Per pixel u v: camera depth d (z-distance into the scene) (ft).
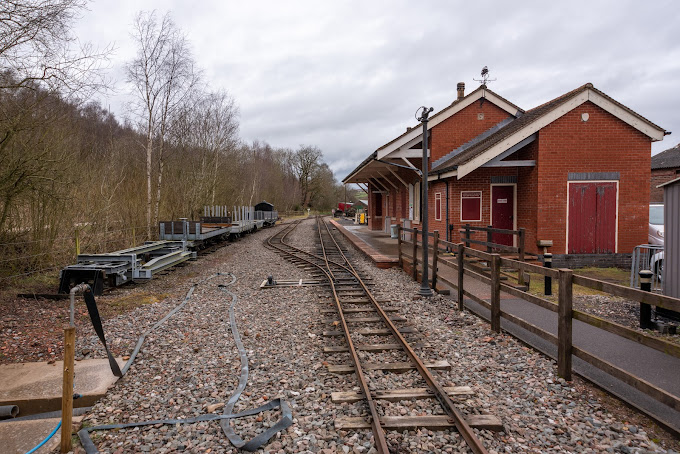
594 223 40.86
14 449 11.65
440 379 15.49
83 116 41.39
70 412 11.51
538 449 11.06
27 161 30.01
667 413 12.74
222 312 25.93
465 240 38.99
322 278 37.14
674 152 88.69
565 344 15.17
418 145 55.16
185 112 71.67
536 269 17.24
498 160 41.16
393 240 67.56
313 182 278.26
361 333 21.26
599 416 12.75
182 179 81.87
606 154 40.52
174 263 41.65
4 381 15.81
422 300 28.55
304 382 15.43
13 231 34.71
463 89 58.85
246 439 11.82
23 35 27.30
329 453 11.00
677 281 21.86
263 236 88.74
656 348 11.69
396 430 12.00
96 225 44.73
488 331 21.44
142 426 12.66
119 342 20.22
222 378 16.10
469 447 11.15
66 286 29.86
